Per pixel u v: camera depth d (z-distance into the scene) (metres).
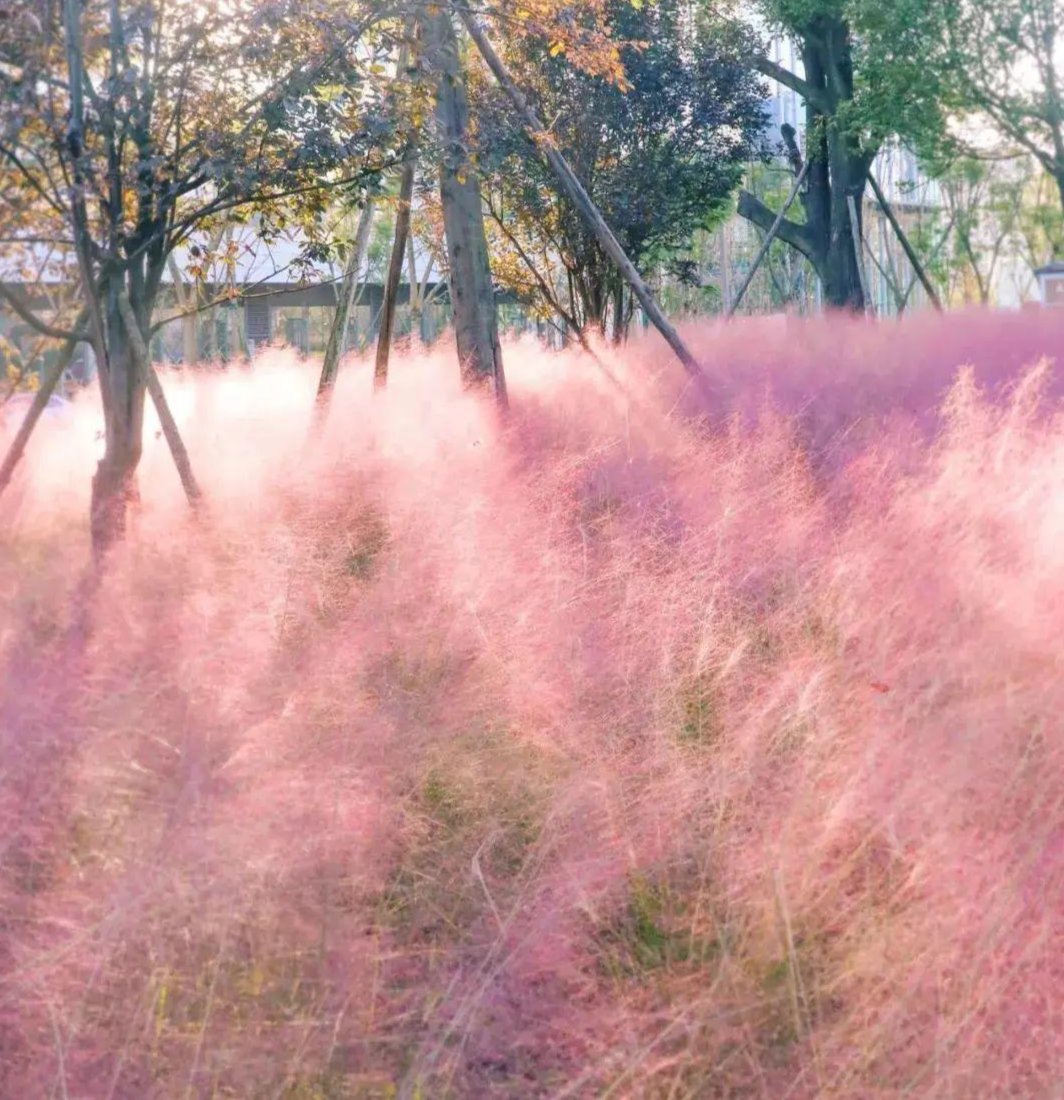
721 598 5.28
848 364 12.69
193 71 7.03
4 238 6.87
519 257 19.55
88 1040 2.69
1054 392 9.91
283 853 3.08
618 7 17.20
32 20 6.21
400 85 7.71
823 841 3.23
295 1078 2.65
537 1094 2.64
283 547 5.77
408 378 13.42
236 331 22.56
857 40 23.94
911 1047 2.65
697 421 9.45
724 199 21.88
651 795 3.64
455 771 3.88
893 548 5.46
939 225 44.56
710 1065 2.69
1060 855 3.11
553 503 6.76
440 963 3.04
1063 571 4.85
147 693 3.80
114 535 6.52
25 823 3.17
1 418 7.77
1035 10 20.38
